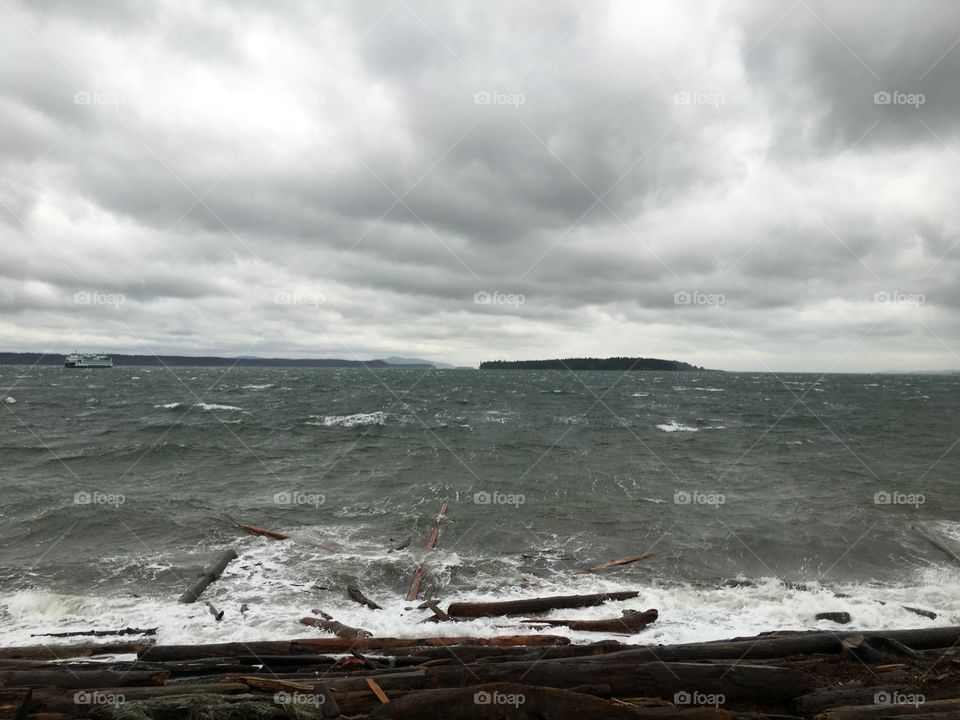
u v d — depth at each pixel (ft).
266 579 35.65
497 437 102.12
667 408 180.04
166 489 58.34
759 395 266.98
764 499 56.70
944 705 19.22
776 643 24.45
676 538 44.73
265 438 96.32
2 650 24.30
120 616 29.76
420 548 42.14
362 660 23.63
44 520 46.37
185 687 20.35
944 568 38.65
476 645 25.13
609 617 30.25
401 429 111.75
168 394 219.61
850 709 18.97
